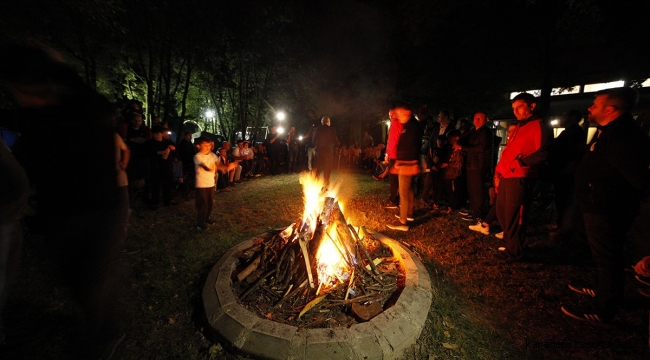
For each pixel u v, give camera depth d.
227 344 2.41
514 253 3.88
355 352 2.29
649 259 2.15
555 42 7.14
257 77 13.10
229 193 8.27
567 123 4.68
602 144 2.57
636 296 3.16
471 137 5.35
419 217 5.77
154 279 3.41
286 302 2.92
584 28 6.38
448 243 4.49
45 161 1.90
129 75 10.39
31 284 3.23
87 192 1.96
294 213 6.11
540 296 3.15
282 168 13.38
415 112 12.52
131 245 4.32
